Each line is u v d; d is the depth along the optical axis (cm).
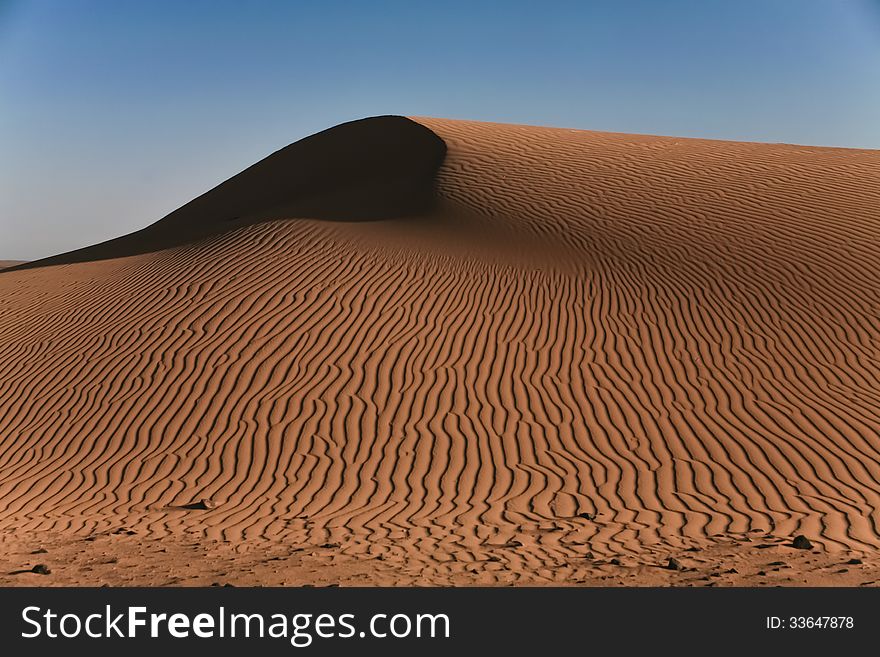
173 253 2491
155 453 1480
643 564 893
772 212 2619
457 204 2805
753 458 1372
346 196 3209
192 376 1723
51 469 1450
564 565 893
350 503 1246
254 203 3862
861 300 2023
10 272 3002
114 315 2052
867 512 1141
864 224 2484
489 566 890
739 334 1884
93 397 1695
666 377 1698
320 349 1795
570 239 2480
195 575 859
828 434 1449
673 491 1259
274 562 919
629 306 2025
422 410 1573
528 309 1992
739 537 1029
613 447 1434
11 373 1834
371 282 2098
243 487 1337
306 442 1481
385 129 4034
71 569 888
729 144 3562
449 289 2078
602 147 3425
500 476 1336
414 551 973
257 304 1989
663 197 2797
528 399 1611
